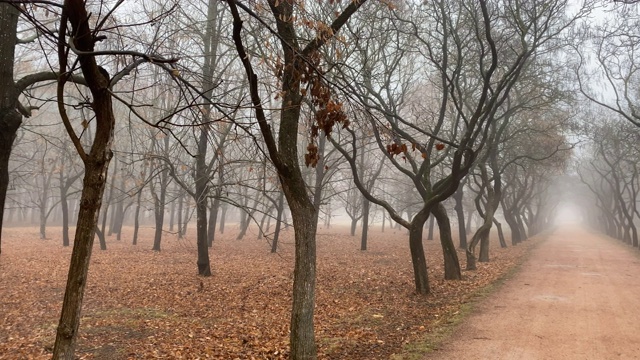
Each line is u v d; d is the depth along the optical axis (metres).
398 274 18.62
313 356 7.08
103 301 13.04
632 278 17.55
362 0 8.42
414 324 10.50
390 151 6.75
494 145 22.02
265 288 15.27
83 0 4.51
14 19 7.77
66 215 28.11
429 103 22.83
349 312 11.97
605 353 8.02
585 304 12.42
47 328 9.97
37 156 35.16
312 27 6.71
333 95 6.68
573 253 29.25
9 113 7.52
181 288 15.15
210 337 9.56
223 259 23.11
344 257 24.86
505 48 17.94
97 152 4.77
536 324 10.17
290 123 7.35
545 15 15.57
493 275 18.39
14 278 16.03
